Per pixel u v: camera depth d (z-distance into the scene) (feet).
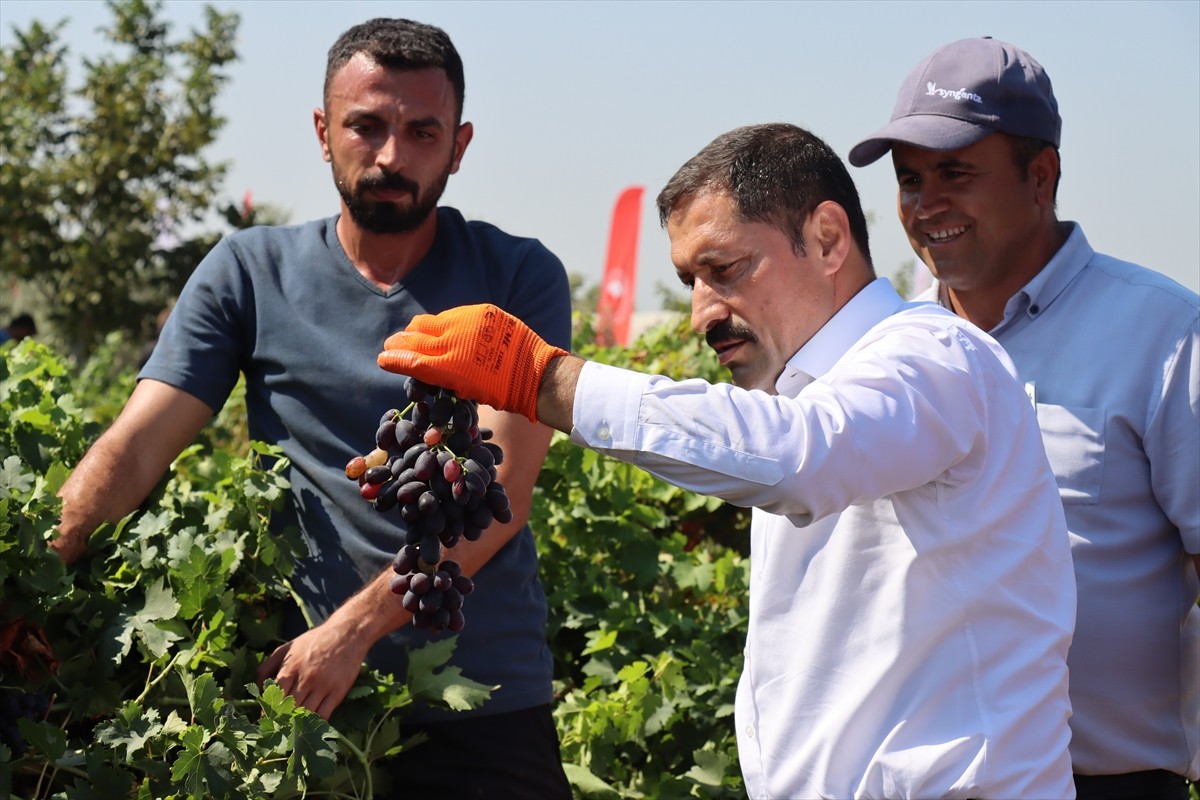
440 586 7.68
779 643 7.45
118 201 66.33
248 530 10.43
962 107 9.87
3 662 9.11
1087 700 9.62
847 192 7.65
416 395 7.36
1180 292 9.66
